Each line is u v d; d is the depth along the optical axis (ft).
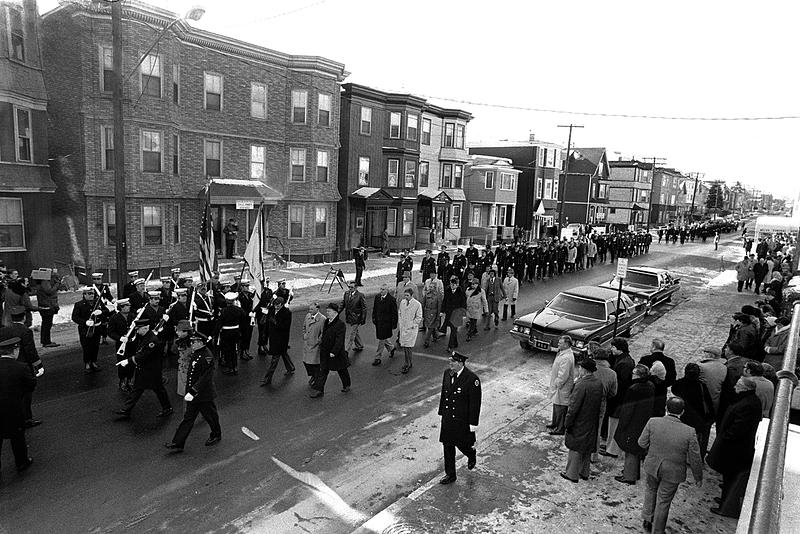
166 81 71.82
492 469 26.45
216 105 82.17
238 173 86.33
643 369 24.88
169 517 21.39
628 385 28.27
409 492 24.21
